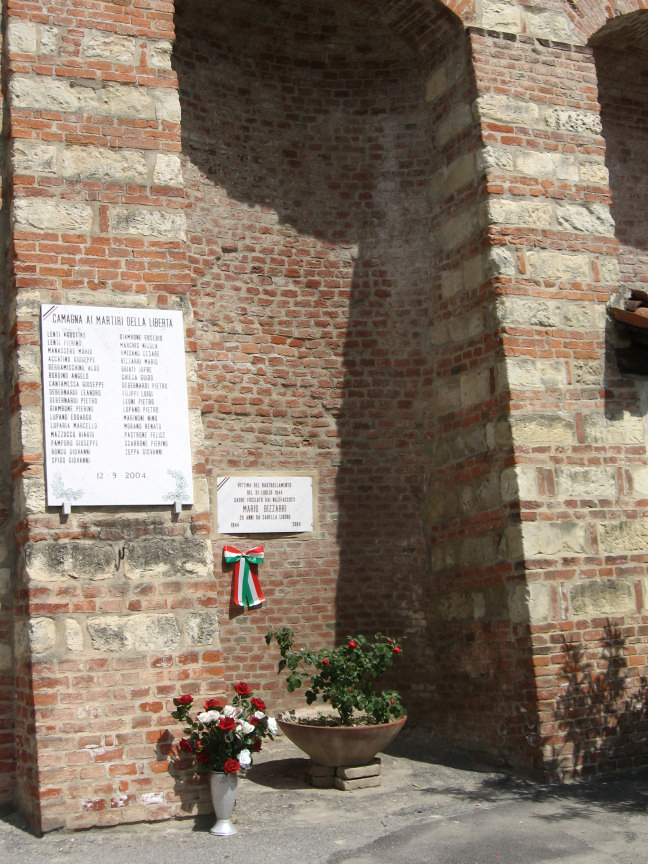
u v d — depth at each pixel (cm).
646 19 886
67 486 582
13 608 603
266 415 838
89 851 524
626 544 741
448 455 809
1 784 590
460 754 755
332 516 844
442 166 833
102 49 650
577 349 757
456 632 784
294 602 821
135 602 585
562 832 558
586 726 696
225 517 810
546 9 815
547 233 769
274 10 862
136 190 638
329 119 898
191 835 552
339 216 886
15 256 603
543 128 789
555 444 732
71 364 600
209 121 852
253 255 855
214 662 595
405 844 539
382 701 669
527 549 704
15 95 623
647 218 1006
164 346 624
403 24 838
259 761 732
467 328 788
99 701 564
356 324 872
